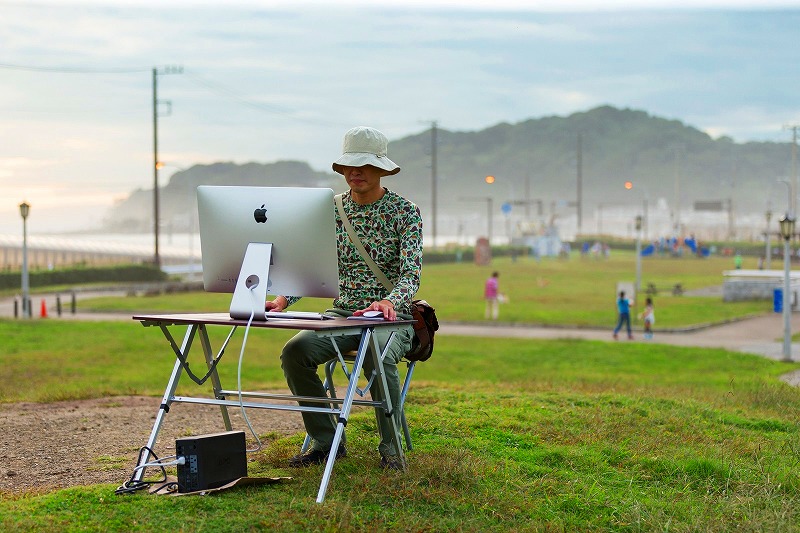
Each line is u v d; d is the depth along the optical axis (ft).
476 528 15.57
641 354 79.41
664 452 22.99
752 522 16.94
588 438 23.99
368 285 18.92
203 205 17.56
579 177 497.05
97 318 120.37
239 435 17.62
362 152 18.42
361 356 16.89
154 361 72.90
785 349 72.79
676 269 253.44
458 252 311.68
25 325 100.83
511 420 25.93
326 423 19.34
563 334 101.09
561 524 16.42
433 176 344.49
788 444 25.59
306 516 15.34
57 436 25.20
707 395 39.47
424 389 35.42
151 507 15.72
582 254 351.67
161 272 230.27
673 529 16.56
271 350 78.84
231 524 14.99
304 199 16.81
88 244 333.01
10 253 446.60
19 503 16.25
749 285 143.23
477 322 113.29
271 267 17.28
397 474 17.89
